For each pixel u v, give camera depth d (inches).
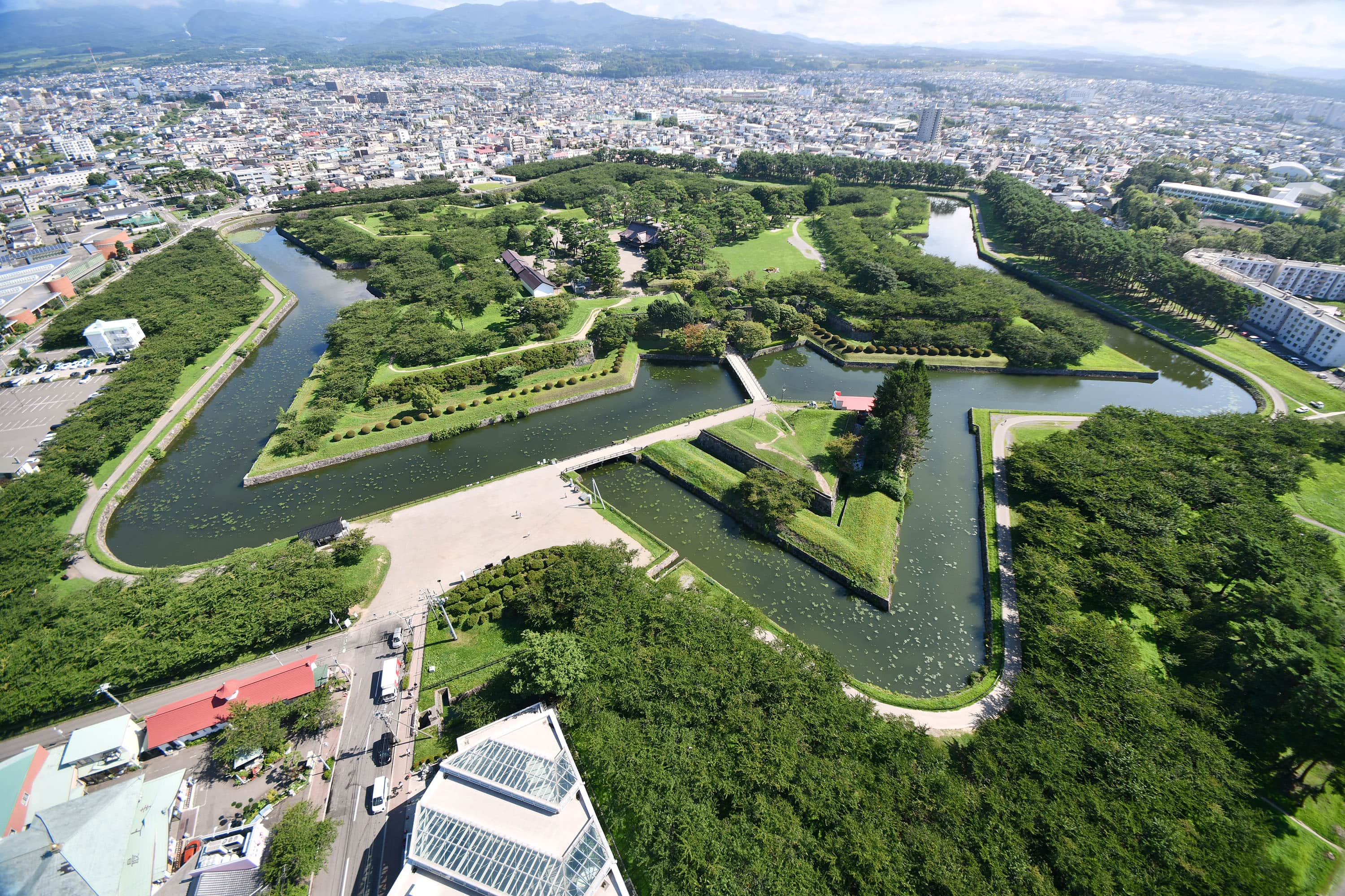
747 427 5521.7
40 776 2802.7
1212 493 4512.8
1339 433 5201.8
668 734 2883.9
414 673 3412.9
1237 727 2977.4
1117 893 2343.8
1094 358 7204.7
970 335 7253.9
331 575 3811.5
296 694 3169.3
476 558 4232.3
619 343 7037.4
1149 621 3708.2
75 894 2322.8
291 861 2452.0
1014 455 5078.7
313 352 7500.0
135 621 3560.5
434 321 7465.6
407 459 5433.1
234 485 5152.6
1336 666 2760.8
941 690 3474.4
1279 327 7450.8
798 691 3107.8
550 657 3105.3
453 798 2647.6
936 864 2420.0
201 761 2989.7
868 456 5068.9
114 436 5310.0
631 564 4116.6
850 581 4121.6
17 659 3270.2
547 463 5270.7
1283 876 2439.7
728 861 2439.7
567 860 2407.7
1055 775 2736.2
